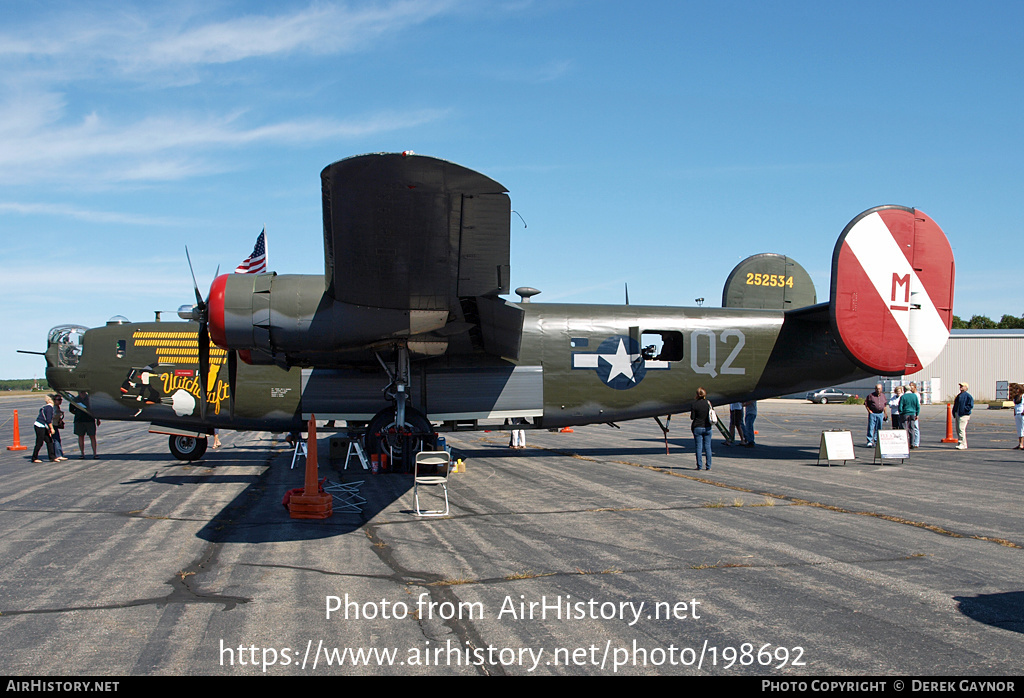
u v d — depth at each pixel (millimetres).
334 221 7598
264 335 10836
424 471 12844
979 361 47188
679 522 8664
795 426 27328
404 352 12008
